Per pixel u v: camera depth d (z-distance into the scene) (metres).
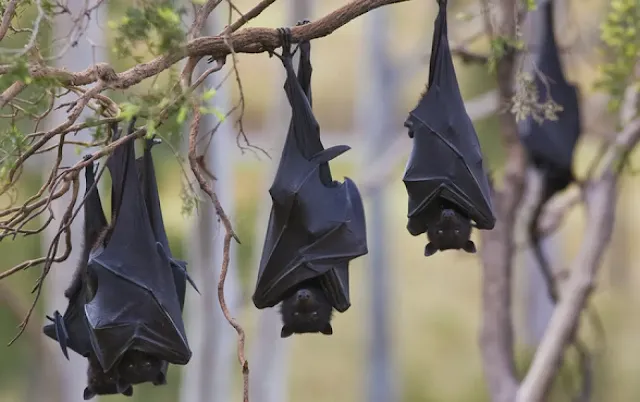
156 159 15.34
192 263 21.48
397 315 51.94
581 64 20.44
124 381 8.12
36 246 24.28
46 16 7.41
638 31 11.44
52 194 7.97
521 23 11.31
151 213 8.68
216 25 18.58
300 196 8.43
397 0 7.95
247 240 27.98
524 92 9.62
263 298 8.59
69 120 7.54
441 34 9.03
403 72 35.28
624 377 41.53
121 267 8.12
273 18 27.44
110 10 8.77
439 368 49.22
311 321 8.45
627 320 46.53
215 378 22.06
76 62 16.12
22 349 31.39
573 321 15.58
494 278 16.56
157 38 7.23
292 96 8.45
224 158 20.45
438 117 8.85
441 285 55.91
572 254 47.25
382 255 38.91
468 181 8.60
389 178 29.08
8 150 8.42
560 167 14.87
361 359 48.72
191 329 24.19
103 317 7.91
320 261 8.39
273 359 26.03
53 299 20.91
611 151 15.73
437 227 8.57
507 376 16.20
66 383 23.23
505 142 16.08
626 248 46.00
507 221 16.44
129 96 7.64
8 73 6.80
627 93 14.40
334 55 51.81
